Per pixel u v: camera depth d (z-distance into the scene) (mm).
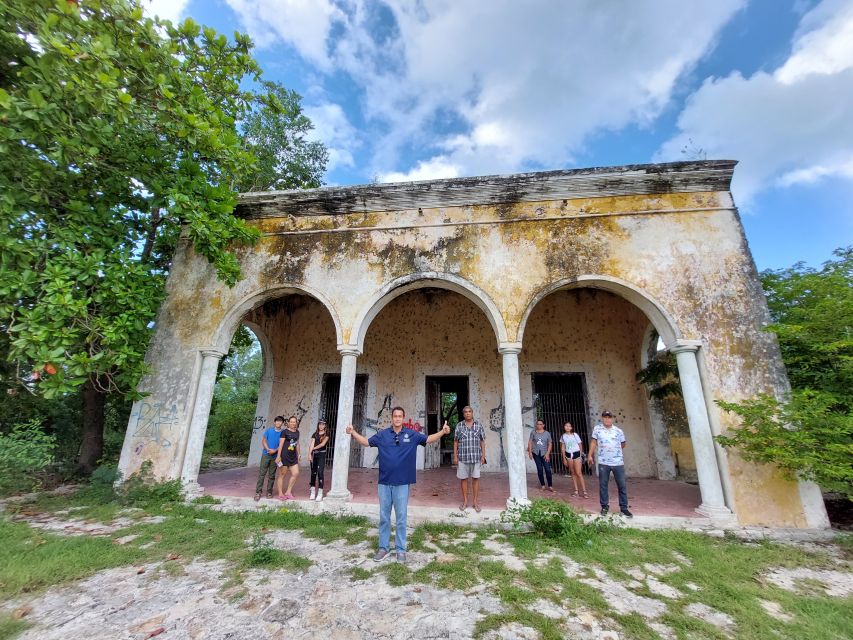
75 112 4945
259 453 10789
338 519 5570
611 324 10148
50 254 5574
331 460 10625
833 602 3311
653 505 6082
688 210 6387
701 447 5457
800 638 2807
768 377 5504
